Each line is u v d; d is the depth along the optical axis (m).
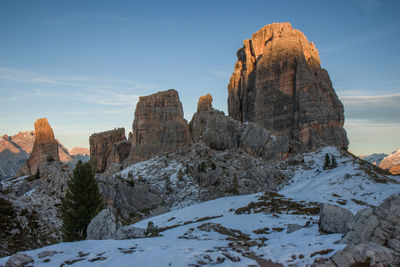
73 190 45.19
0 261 22.59
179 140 170.88
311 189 96.25
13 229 45.84
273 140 153.25
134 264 21.27
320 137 155.38
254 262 22.41
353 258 21.48
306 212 51.75
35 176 121.25
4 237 43.19
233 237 33.94
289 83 169.75
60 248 24.69
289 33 183.38
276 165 138.38
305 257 23.00
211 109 192.12
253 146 151.12
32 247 43.94
